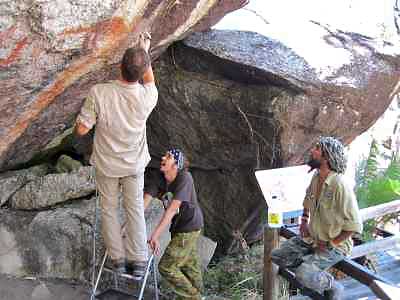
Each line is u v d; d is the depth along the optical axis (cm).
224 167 730
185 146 725
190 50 651
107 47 421
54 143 648
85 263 540
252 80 641
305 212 425
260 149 672
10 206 579
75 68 434
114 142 400
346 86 640
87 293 518
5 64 359
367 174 862
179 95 675
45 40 355
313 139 668
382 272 487
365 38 735
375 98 688
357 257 441
